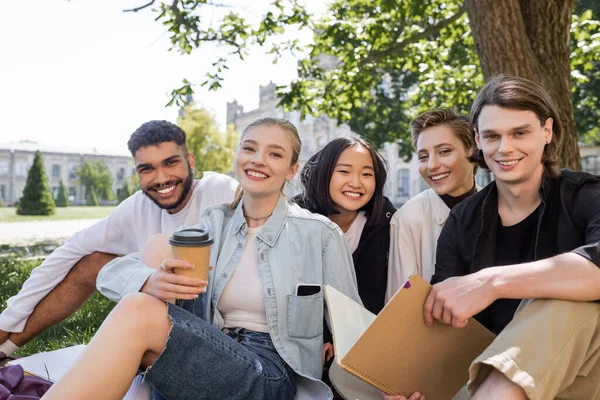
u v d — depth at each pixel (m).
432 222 2.88
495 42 5.01
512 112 2.05
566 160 5.35
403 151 18.38
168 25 7.15
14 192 57.72
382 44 8.45
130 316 1.80
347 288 2.34
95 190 59.56
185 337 1.85
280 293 2.22
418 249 2.87
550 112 2.08
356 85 8.87
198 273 1.89
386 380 1.88
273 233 2.32
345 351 1.85
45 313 3.24
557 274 1.69
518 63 5.00
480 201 2.29
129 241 3.33
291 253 2.30
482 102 2.16
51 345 3.69
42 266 3.21
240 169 2.36
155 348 1.84
